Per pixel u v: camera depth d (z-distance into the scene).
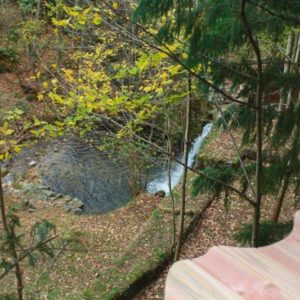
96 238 7.08
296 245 1.42
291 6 2.46
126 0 3.92
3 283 5.70
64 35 11.00
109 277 5.81
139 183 8.97
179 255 6.11
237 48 2.74
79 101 4.43
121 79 5.38
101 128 7.91
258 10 2.49
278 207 4.88
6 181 9.38
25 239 6.05
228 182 3.88
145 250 6.35
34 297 5.40
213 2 2.43
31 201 8.66
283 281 1.21
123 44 5.45
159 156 8.19
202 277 1.18
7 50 13.23
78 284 5.71
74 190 9.41
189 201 7.36
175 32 2.59
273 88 3.10
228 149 8.42
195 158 8.88
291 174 3.81
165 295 1.11
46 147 11.09
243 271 1.23
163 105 4.91
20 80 12.39
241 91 3.17
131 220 7.86
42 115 7.34
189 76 4.27
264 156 3.78
